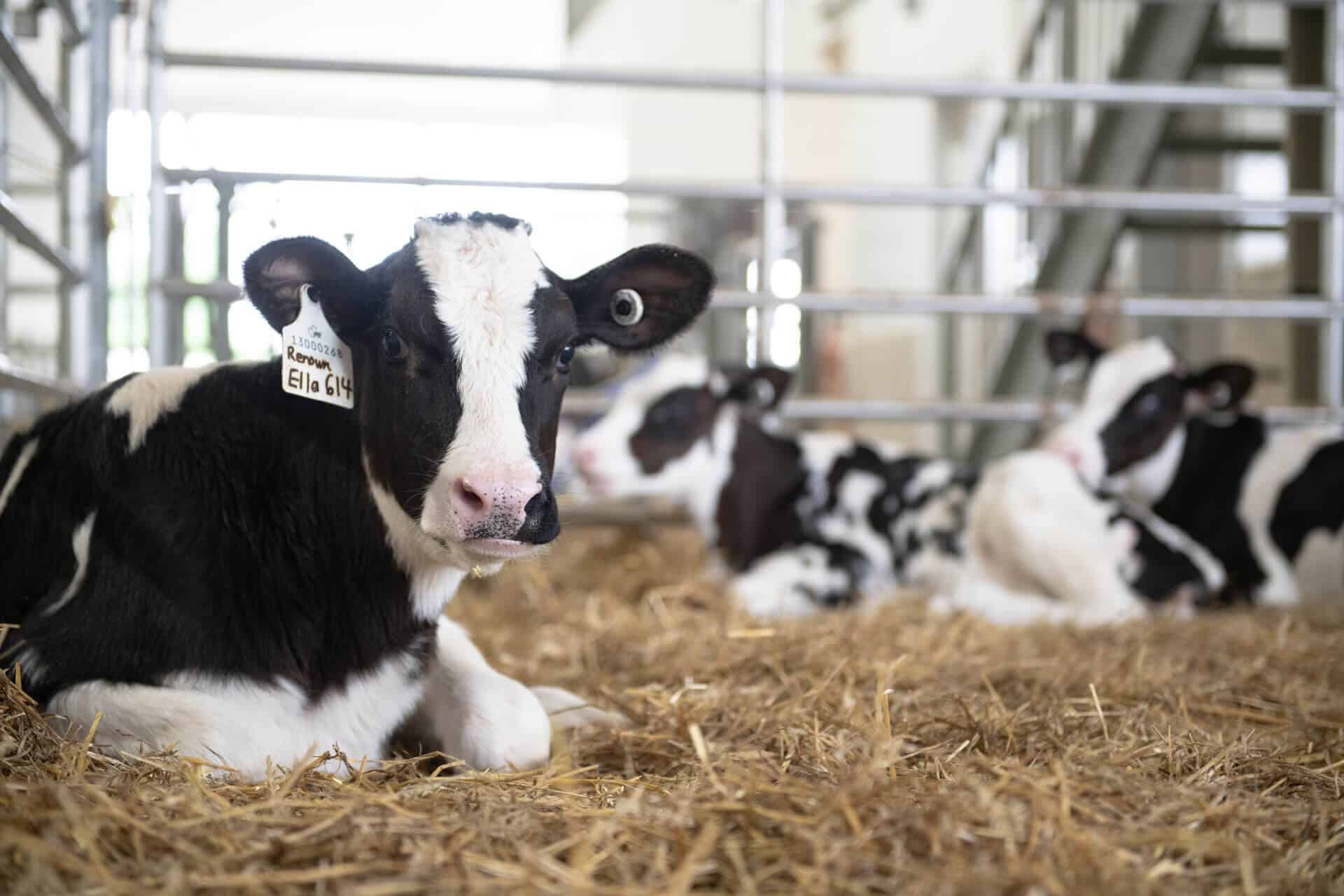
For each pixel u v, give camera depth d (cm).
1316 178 845
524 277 262
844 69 1662
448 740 275
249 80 2266
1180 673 362
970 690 333
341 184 571
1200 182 1126
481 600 534
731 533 605
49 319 768
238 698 250
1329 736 301
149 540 255
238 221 575
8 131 511
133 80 545
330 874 176
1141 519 552
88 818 183
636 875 184
